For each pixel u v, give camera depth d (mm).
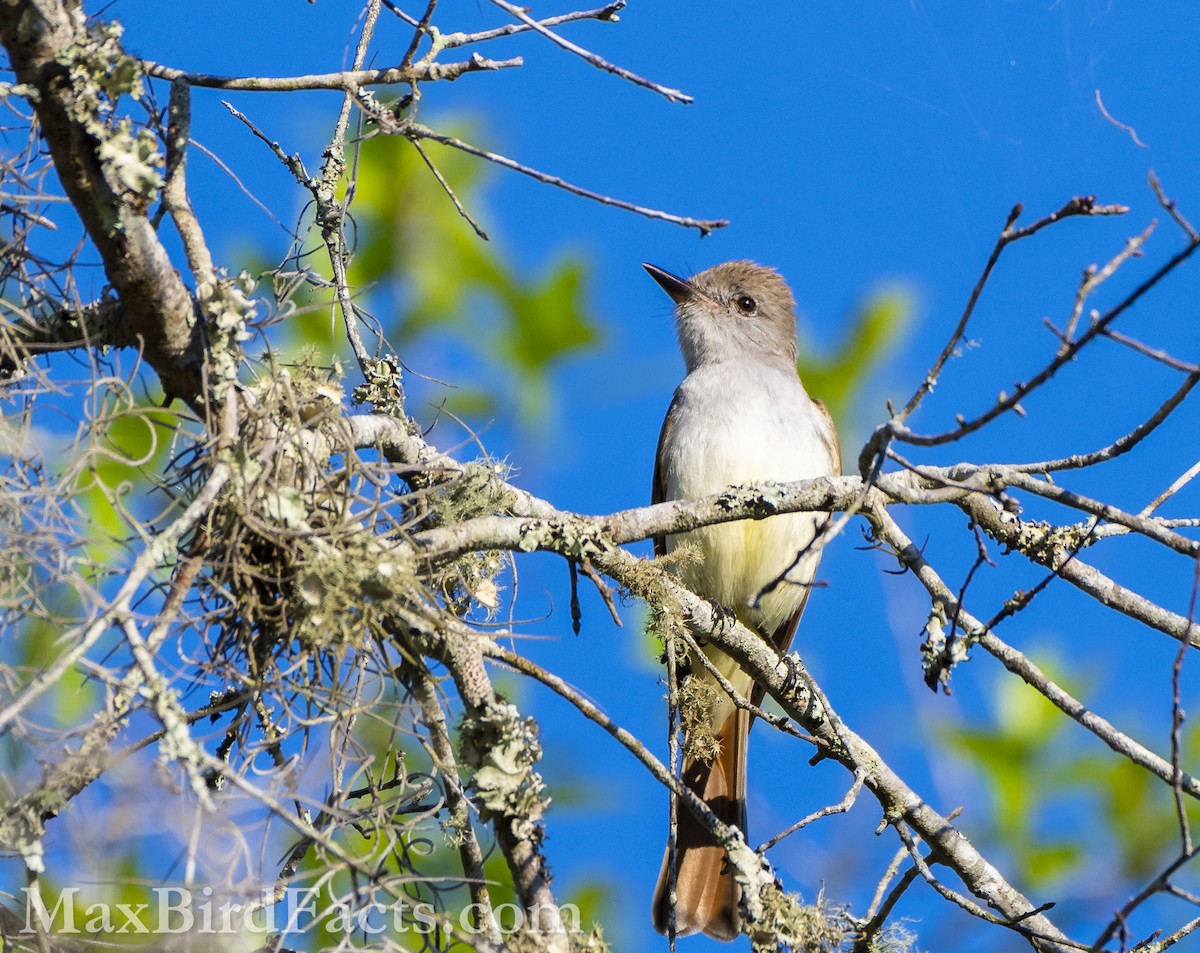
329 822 6605
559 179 6344
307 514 6543
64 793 5840
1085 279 5477
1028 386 5645
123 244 6422
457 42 7219
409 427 8281
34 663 6617
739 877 6684
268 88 6906
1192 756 10000
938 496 7297
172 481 6422
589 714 6781
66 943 6160
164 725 5289
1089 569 7664
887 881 7609
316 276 7965
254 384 7004
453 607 7500
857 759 7691
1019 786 10000
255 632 6461
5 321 6648
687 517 7590
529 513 7898
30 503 6141
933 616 7305
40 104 6117
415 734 6445
